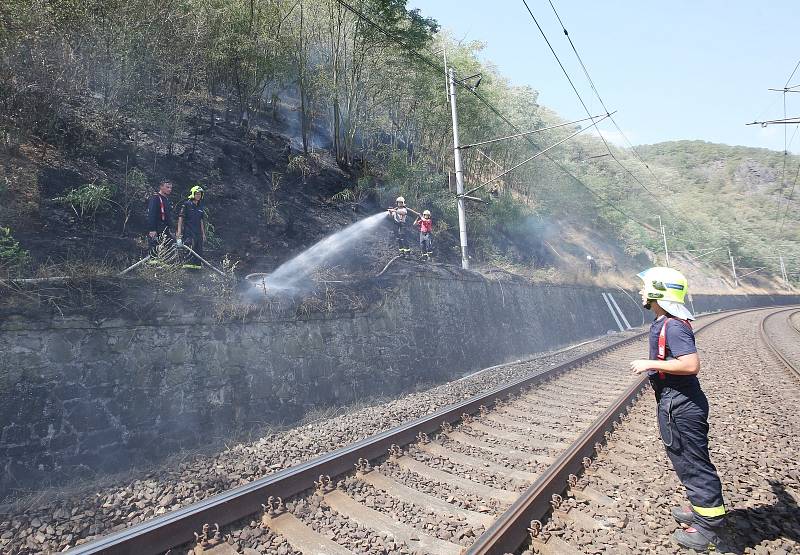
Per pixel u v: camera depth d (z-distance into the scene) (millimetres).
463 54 21656
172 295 6254
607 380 9773
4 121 8109
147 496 4168
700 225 64500
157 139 11250
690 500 3318
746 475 4527
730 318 29188
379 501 3951
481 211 21375
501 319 14641
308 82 15742
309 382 7656
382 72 16891
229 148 13047
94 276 5547
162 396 5754
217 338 6539
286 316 7582
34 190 7816
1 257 5477
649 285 3492
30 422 4660
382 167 18719
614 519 3592
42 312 4969
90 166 9211
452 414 6242
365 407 7969
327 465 4250
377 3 14789
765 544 3316
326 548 3211
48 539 3451
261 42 12914
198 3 11039
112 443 5195
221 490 4324
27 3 7875
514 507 3451
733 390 8406
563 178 34938
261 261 9992
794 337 18062
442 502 3955
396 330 10062
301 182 14477
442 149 22109
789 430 6027
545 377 9508
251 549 3178
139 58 9867
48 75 8562
